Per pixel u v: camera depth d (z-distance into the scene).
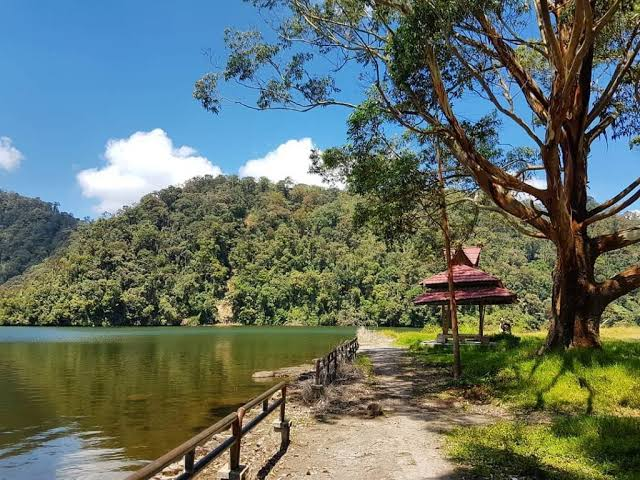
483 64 13.69
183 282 97.25
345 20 14.33
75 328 79.31
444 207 14.88
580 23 10.39
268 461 7.42
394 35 11.27
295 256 107.00
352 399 12.58
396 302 88.94
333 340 49.69
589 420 8.40
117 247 98.12
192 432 12.01
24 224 156.50
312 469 6.93
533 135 12.55
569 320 14.32
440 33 10.77
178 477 4.45
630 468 6.36
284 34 14.80
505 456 7.01
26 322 84.25
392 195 13.65
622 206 13.99
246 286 99.44
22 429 12.46
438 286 25.09
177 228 116.81
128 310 88.12
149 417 13.62
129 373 23.05
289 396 14.82
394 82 12.35
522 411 10.61
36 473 9.10
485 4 10.67
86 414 14.08
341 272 96.69
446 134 13.52
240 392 17.44
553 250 98.56
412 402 12.08
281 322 95.06
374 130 13.22
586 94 13.99
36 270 113.94
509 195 13.98
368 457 7.41
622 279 13.84
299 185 151.25
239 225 119.56
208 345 42.56
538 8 14.28
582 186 15.02
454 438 8.18
